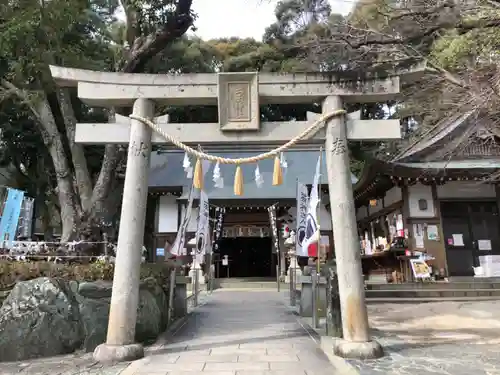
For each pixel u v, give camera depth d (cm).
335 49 764
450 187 1431
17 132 1439
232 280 1972
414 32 697
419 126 1497
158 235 1892
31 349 553
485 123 696
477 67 686
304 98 628
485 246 1391
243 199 1831
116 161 887
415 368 479
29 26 828
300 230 875
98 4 1230
